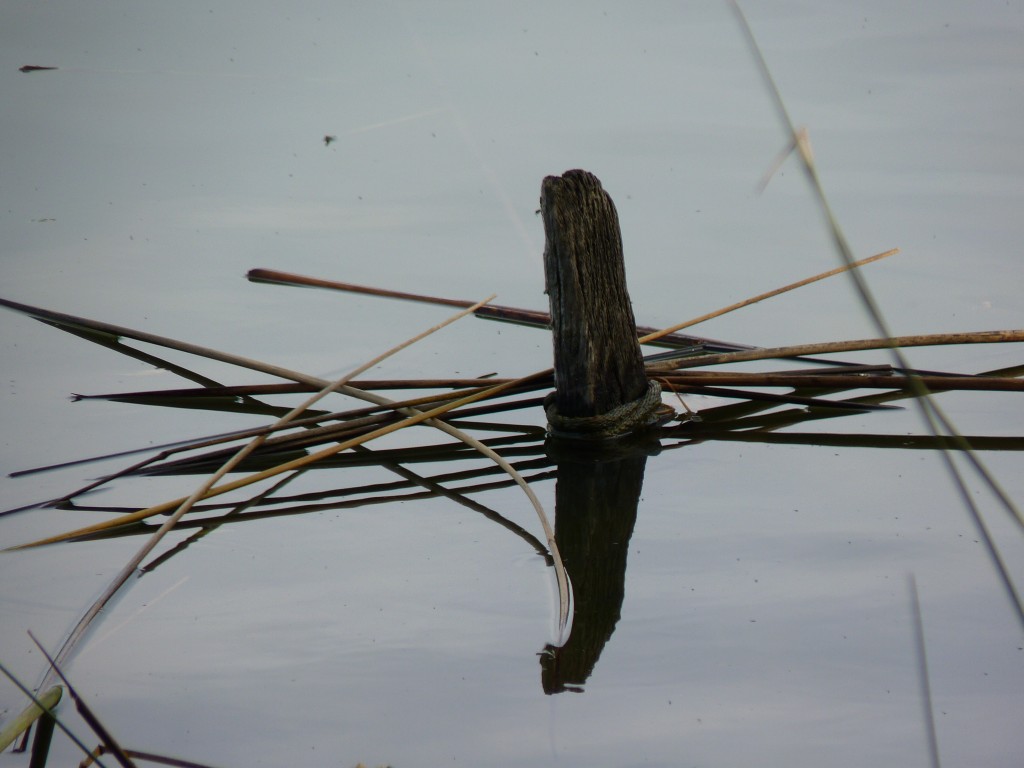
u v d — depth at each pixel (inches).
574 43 1382.9
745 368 722.8
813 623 446.3
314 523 546.0
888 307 772.6
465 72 1284.4
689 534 524.4
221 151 1077.8
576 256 593.0
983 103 1132.5
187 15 1498.5
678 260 858.8
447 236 906.1
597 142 1083.3
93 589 478.3
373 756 368.8
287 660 426.6
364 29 1446.9
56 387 684.7
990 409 653.9
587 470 598.2
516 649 433.1
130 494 570.9
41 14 1497.3
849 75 1232.2
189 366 715.4
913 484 567.2
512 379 650.2
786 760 365.4
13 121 1133.1
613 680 412.2
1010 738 372.5
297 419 655.8
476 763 365.7
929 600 458.9
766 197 962.1
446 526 540.7
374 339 749.9
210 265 857.5
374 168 1041.5
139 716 391.5
